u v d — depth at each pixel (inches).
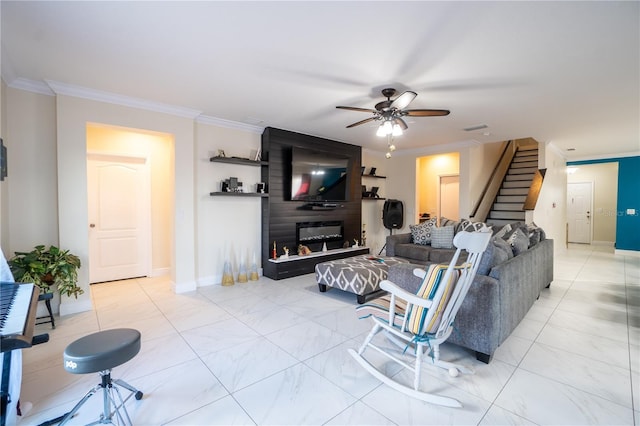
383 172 278.1
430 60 98.8
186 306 136.0
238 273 182.1
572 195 362.9
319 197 205.0
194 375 82.0
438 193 292.0
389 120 126.3
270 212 187.3
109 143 177.5
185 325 115.2
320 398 72.5
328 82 117.2
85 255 129.6
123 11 74.5
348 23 79.3
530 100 134.5
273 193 188.5
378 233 277.4
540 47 90.2
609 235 341.4
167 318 122.2
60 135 123.4
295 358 91.0
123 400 70.6
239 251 183.2
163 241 197.0
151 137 190.4
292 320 120.3
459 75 109.9
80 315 125.3
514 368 85.8
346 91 126.4
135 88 125.0
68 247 125.7
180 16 76.6
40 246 116.3
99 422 62.7
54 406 70.5
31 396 74.1
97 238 176.2
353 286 139.0
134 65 104.3
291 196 190.7
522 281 107.9
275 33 84.4
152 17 77.1
